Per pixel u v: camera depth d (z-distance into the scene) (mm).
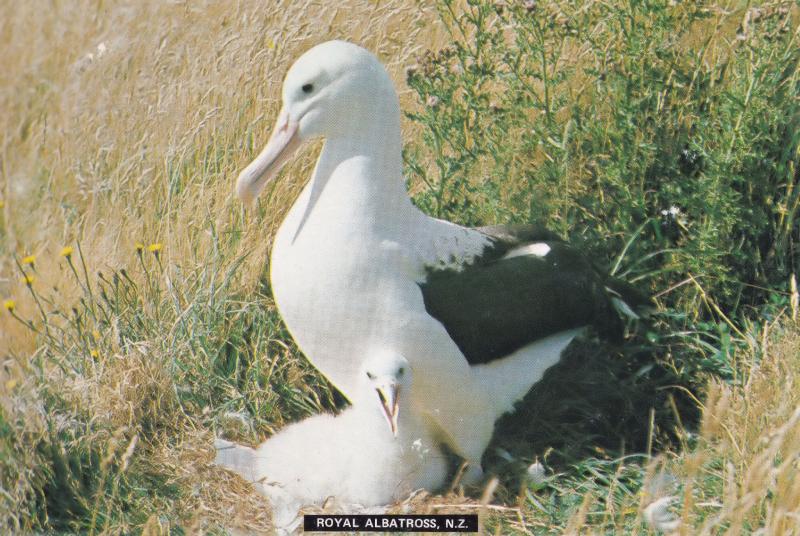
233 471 6098
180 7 9031
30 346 7504
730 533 4676
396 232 5691
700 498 5488
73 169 8914
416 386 5691
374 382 5387
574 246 6527
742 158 6656
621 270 6941
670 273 6938
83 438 6027
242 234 7160
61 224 8711
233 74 8164
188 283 7043
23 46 10445
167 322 6852
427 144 7219
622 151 6914
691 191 6910
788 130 6852
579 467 5934
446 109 7008
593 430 6398
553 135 7066
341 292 5605
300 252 5680
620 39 7207
